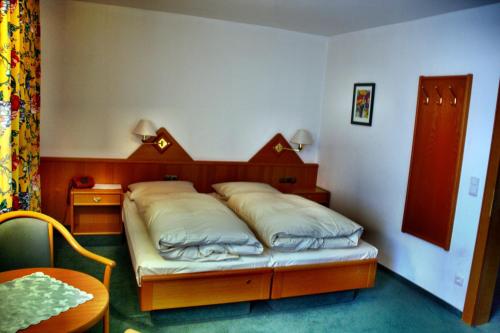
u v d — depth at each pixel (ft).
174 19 13.70
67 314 5.45
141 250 8.76
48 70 12.84
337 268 9.84
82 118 13.35
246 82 14.89
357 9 11.10
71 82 13.08
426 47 11.19
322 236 9.70
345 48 14.65
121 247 12.72
